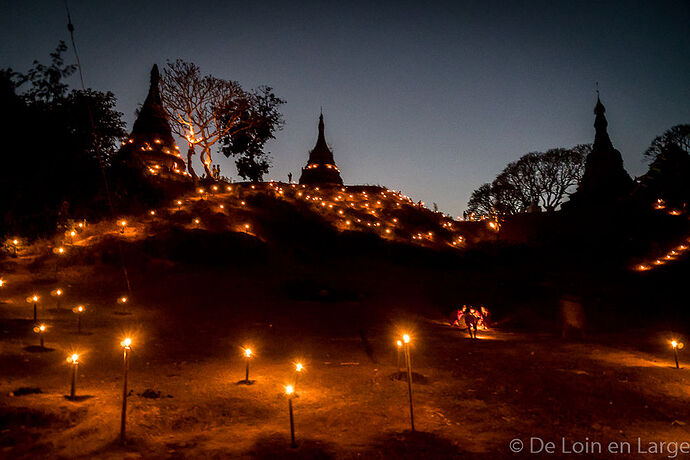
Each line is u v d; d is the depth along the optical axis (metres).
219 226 30.86
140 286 21.06
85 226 27.22
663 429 7.10
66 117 24.89
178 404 7.31
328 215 40.41
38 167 23.88
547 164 67.25
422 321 19.73
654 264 35.50
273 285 23.91
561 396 8.66
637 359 12.73
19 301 16.45
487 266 36.97
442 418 7.22
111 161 29.30
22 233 24.66
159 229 28.11
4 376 8.09
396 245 36.00
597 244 42.38
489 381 9.67
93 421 6.27
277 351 12.38
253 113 48.12
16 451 5.28
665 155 46.19
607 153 60.44
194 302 19.50
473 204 70.69
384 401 7.95
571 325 16.58
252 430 6.41
